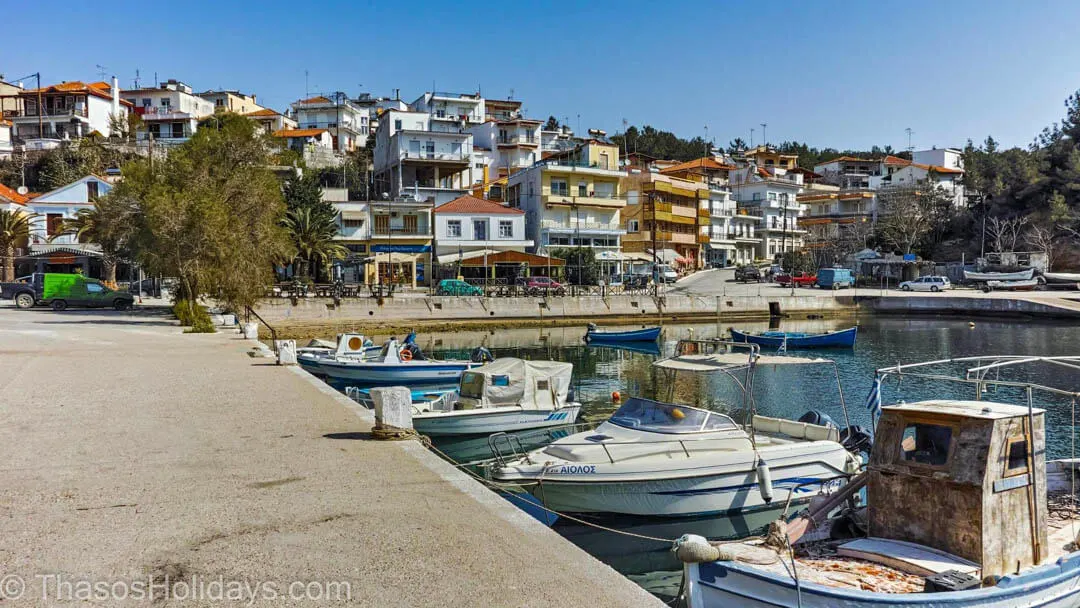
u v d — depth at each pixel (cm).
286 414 1198
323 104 10838
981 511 703
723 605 677
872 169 13100
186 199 3375
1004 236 7975
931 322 5784
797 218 11300
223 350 2219
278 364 1883
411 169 7956
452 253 6775
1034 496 753
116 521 645
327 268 6156
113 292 4403
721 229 10169
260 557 572
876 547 762
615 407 2314
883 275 8100
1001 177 8838
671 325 5794
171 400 1300
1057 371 3059
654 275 7162
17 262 5781
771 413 2180
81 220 5300
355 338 2666
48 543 586
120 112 9244
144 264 3706
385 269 6644
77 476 788
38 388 1384
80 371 1639
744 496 1195
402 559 579
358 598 503
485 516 697
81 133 8662
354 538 622
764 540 822
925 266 8275
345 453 935
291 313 4894
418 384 2462
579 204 7638
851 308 6450
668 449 1192
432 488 786
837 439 1373
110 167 7512
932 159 11888
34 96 8738
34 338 2414
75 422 1081
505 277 6769
